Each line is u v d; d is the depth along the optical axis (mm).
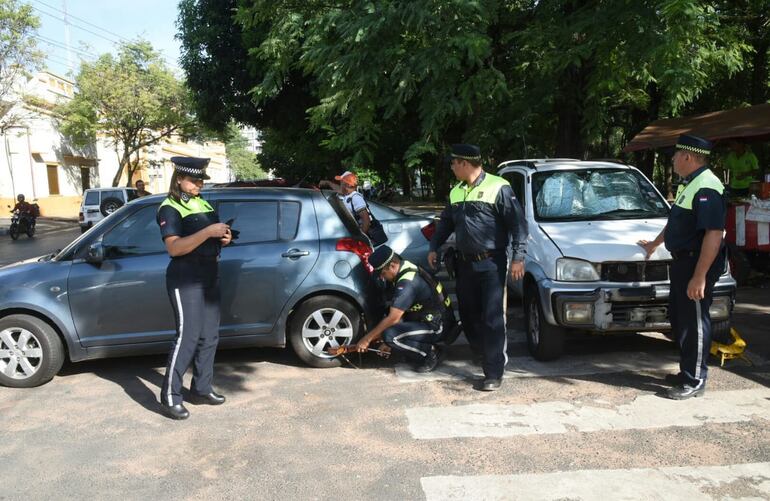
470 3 7398
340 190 7004
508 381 4918
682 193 4363
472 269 4742
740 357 5254
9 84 24719
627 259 4941
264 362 5609
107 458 3781
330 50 8453
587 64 9484
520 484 3338
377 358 5629
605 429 3982
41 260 5336
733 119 9336
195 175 4297
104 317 5062
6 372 5035
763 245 7934
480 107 9594
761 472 3393
